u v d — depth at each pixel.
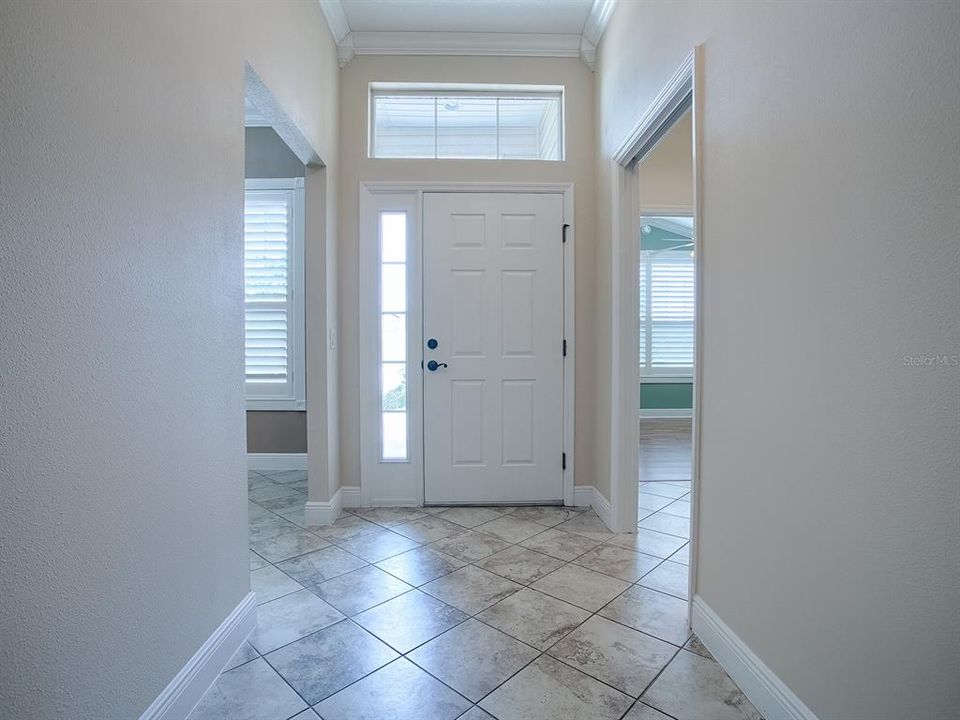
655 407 7.36
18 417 0.98
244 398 1.93
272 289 4.51
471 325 3.49
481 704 1.58
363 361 3.47
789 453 1.41
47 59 1.04
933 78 0.97
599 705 1.57
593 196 3.48
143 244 1.35
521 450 3.52
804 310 1.35
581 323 3.49
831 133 1.24
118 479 1.25
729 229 1.73
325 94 3.07
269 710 1.55
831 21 1.24
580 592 2.28
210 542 1.69
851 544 1.19
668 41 2.21
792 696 1.40
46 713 1.04
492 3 3.12
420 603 2.19
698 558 1.96
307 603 2.19
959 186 0.92
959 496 0.93
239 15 1.90
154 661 1.39
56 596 1.06
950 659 0.95
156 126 1.40
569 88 3.50
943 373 0.95
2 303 0.95
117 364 1.25
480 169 3.46
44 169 1.04
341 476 3.49
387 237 3.51
